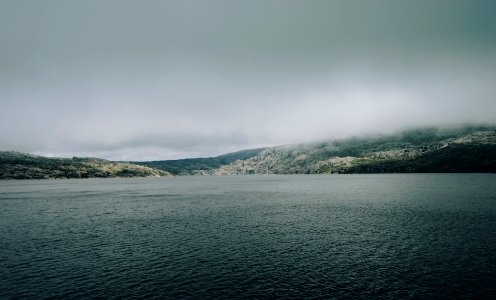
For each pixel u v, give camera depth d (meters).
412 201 138.38
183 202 161.62
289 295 44.16
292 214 112.62
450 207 115.94
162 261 59.75
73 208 141.38
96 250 67.94
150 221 103.25
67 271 54.88
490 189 179.38
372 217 101.56
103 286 48.16
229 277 51.16
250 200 166.38
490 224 84.38
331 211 118.19
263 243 71.75
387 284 47.12
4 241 76.88
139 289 46.91
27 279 51.22
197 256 62.56
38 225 98.06
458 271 51.31
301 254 62.81
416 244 67.56
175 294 45.06
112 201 172.00
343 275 51.09
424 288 45.41
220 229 87.94
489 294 43.16
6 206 151.25
